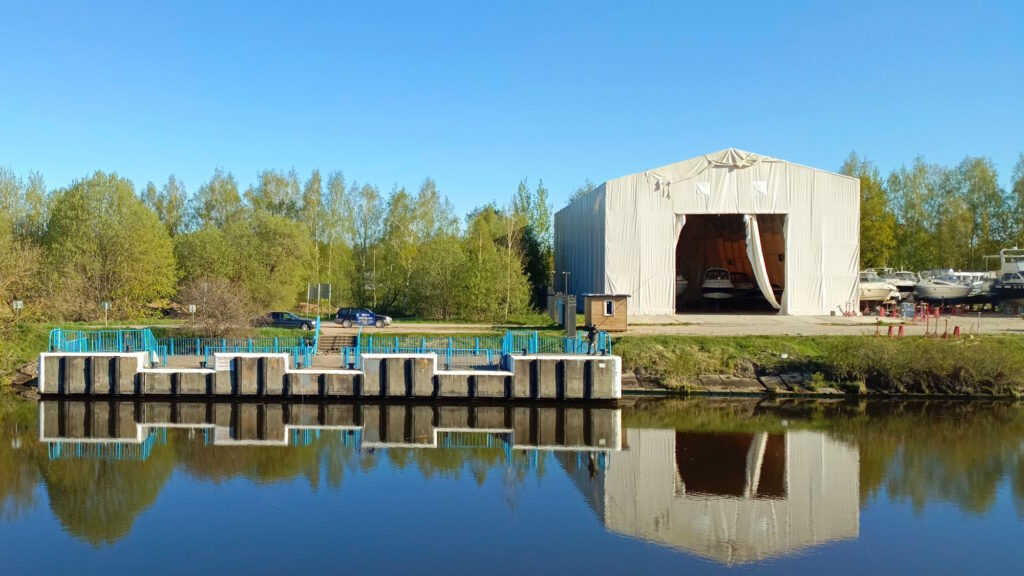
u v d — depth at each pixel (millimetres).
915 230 73688
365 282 70562
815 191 49438
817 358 35375
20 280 40906
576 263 61562
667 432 27109
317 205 73125
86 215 49250
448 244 57844
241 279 55188
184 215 75125
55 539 16922
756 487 20812
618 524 17859
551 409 30812
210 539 16875
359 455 24109
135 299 49688
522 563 15539
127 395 32094
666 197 49906
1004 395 32969
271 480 21312
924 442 25516
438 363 33719
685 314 51781
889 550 16375
